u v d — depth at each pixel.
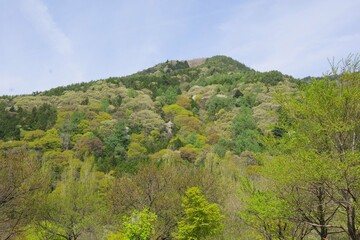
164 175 28.62
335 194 11.36
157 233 24.75
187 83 125.19
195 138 67.50
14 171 19.61
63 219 26.98
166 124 79.31
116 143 65.94
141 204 27.11
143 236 19.91
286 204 12.05
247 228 22.03
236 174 37.78
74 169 48.78
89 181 38.44
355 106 11.24
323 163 10.44
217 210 22.72
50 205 26.42
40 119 71.94
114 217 27.05
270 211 12.20
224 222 24.27
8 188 19.30
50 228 26.53
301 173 11.02
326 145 11.58
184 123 78.81
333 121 11.20
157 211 26.45
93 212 28.28
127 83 111.81
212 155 53.56
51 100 88.38
